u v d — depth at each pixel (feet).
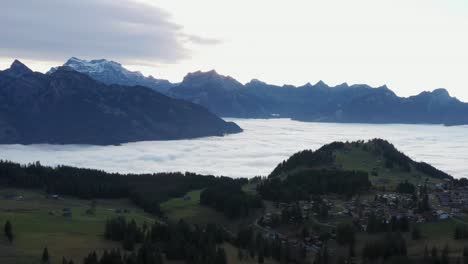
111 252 594.24
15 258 592.19
